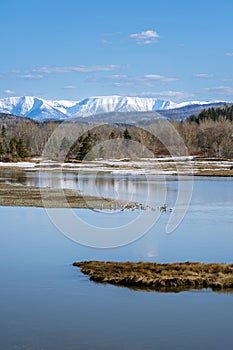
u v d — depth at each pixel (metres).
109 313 19.42
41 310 19.73
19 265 26.31
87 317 19.03
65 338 17.11
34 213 43.84
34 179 79.56
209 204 51.34
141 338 17.12
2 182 73.31
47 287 22.55
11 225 37.78
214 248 30.36
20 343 16.69
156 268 25.05
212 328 18.00
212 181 82.12
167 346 16.52
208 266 25.25
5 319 18.84
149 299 21.05
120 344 16.59
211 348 16.33
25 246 30.80
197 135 136.38
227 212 45.56
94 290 22.19
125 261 27.22
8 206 48.22
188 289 22.36
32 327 18.05
